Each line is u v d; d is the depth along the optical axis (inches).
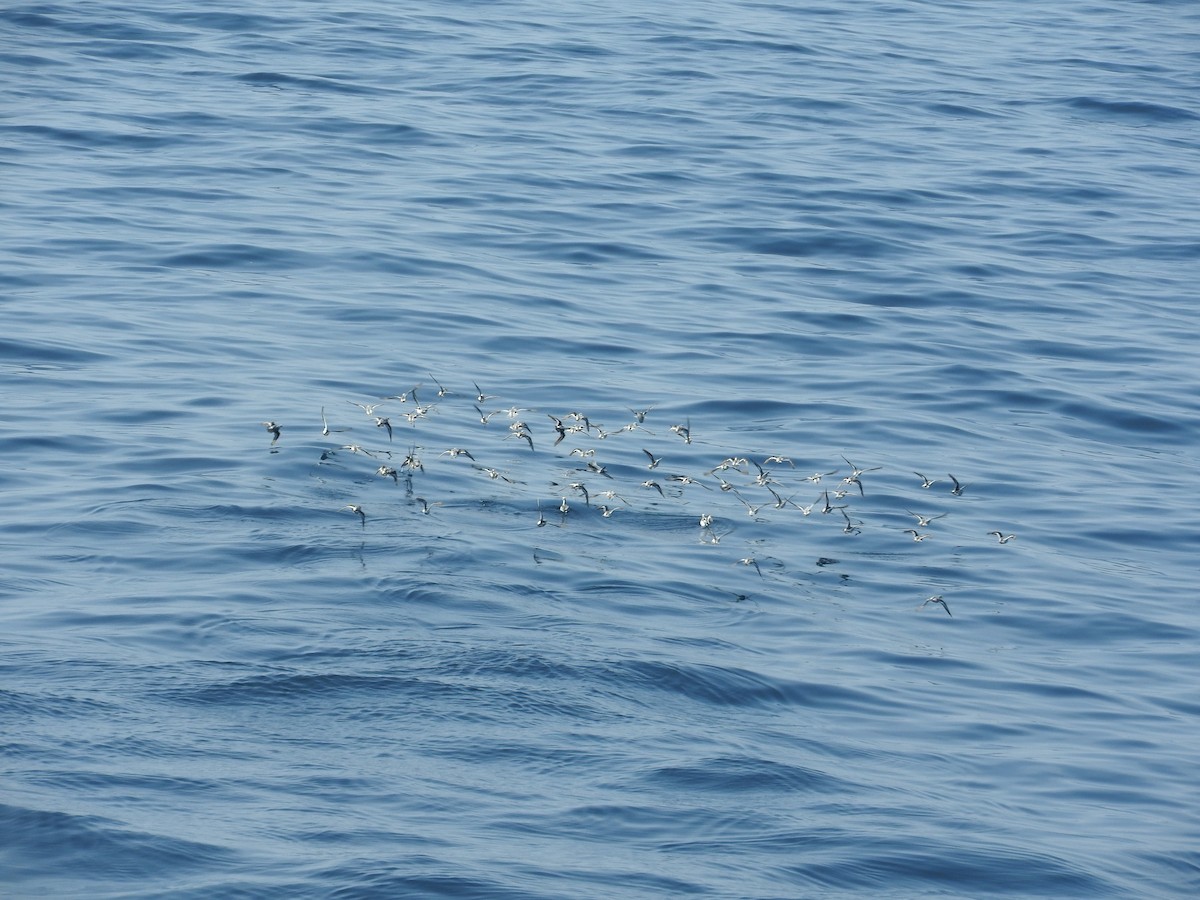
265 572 1302.9
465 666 1154.0
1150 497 1672.0
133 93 2950.3
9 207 2279.8
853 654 1268.5
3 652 1119.0
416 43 3513.8
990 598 1408.7
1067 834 1011.9
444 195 2519.7
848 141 3036.4
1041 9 4520.2
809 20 4116.6
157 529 1373.0
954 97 3440.0
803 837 957.8
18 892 820.6
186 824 900.6
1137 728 1192.8
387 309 2018.9
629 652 1208.2
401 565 1333.7
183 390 1713.8
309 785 965.2
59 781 936.9
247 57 3270.2
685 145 2908.5
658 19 3951.8
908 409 1859.0
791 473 1651.1
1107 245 2561.5
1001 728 1168.2
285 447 1574.8
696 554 1432.1
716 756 1056.2
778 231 2481.5
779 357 1990.7
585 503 1517.0
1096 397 1940.2
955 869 939.3
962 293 2285.9
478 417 1717.5
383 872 856.9
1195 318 2260.1
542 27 3759.8
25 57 3125.0
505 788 986.1
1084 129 3294.8
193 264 2123.5
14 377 1712.6
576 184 2630.4
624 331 2028.8
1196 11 4579.2
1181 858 994.7
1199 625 1390.3
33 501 1418.6
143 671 1104.8
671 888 874.1
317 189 2497.5
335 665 1138.0
